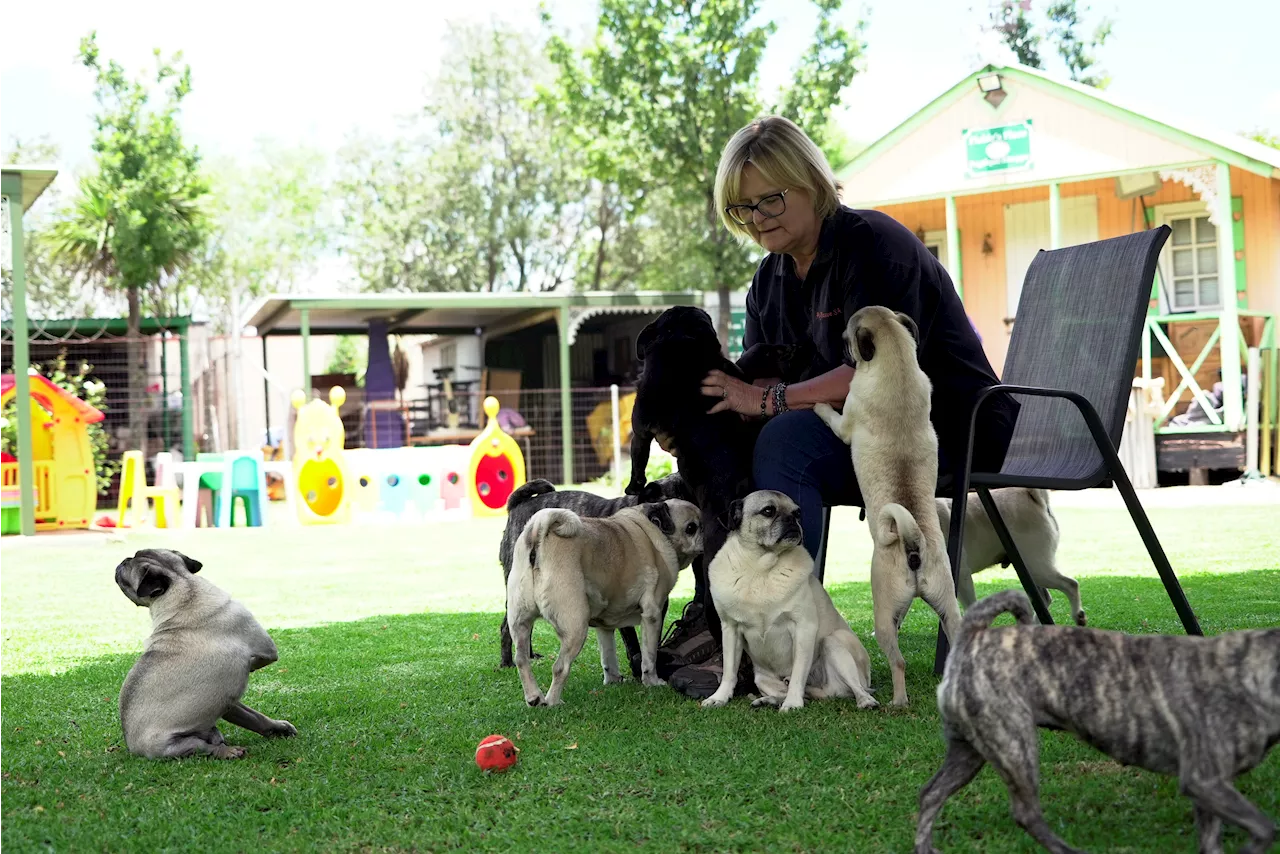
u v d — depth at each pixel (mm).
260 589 7543
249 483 13461
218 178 38062
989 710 2203
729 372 4238
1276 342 14391
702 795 2785
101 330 19844
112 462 19266
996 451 4105
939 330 4086
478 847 2502
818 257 4078
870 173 15586
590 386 22891
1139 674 2139
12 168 11297
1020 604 2322
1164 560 3832
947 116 15109
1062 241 15867
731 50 21578
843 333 3967
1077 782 2727
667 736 3340
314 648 5188
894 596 3545
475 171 35500
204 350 23578
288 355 29969
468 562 9055
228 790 2959
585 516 4445
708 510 4125
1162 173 14094
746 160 4004
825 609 3820
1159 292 15250
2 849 2555
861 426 3695
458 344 23781
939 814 2531
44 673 4711
